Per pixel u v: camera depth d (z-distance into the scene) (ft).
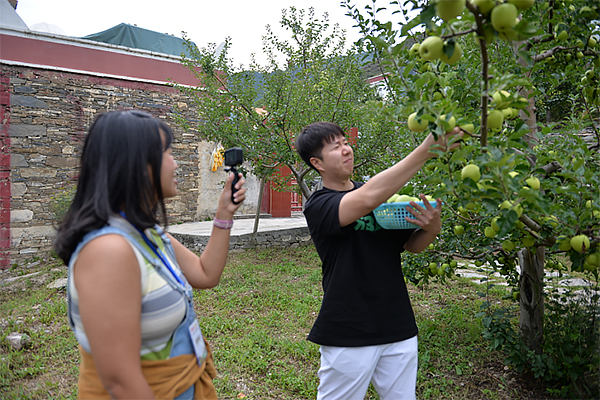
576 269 5.56
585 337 7.34
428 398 9.23
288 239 30.14
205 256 4.92
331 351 5.83
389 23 5.28
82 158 3.67
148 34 37.47
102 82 30.35
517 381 9.82
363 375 5.68
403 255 11.16
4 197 25.38
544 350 9.12
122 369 3.14
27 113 26.71
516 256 10.19
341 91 22.12
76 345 12.35
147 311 3.49
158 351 3.62
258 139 21.90
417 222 5.23
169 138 4.03
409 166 4.66
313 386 9.72
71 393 9.60
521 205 4.57
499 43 7.94
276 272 21.85
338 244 5.86
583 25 6.44
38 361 11.34
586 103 8.22
